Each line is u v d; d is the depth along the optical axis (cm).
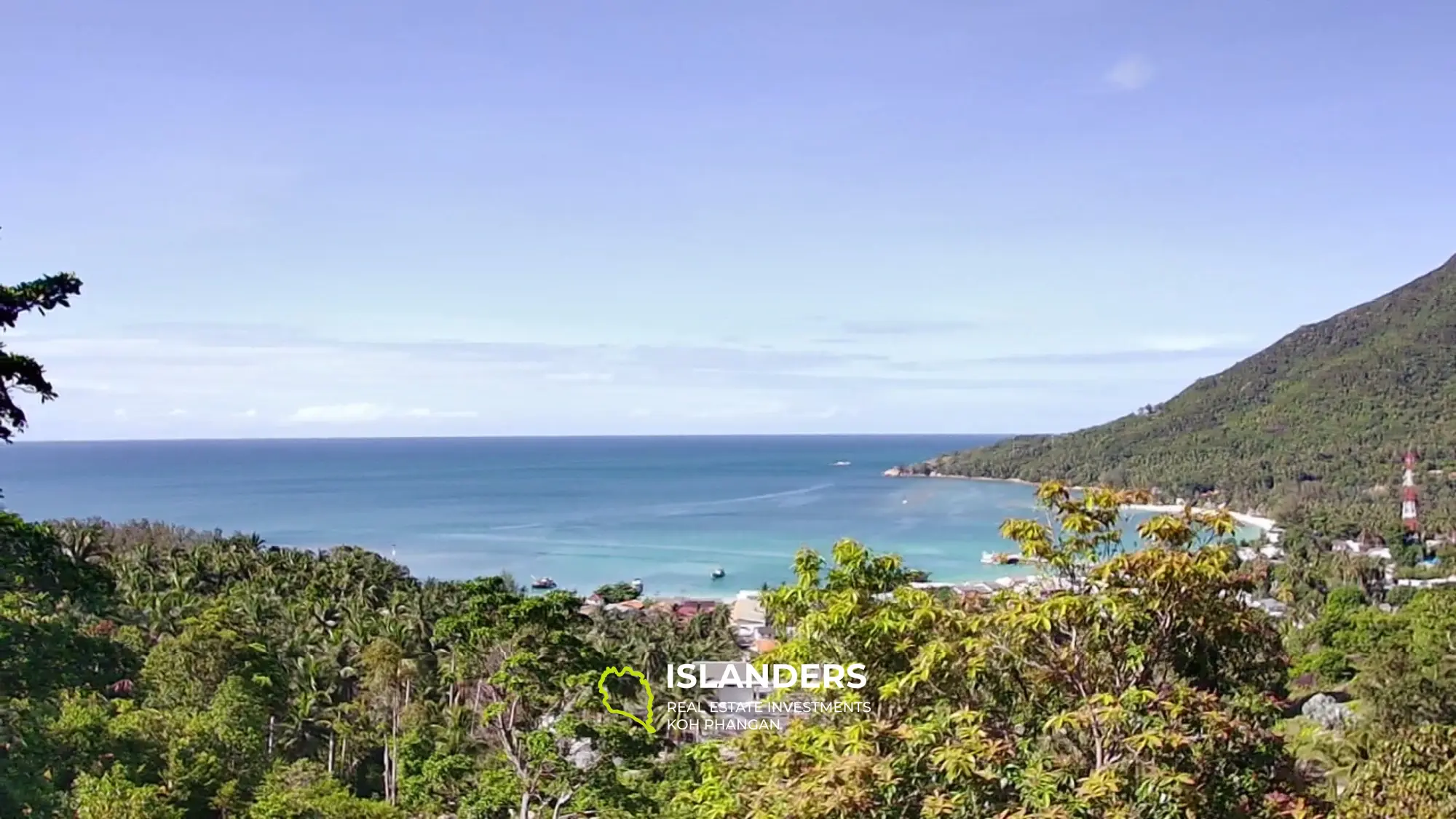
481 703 3269
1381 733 1770
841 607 873
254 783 3030
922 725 757
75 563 1464
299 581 6531
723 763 1010
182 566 6475
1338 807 1006
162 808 2133
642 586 10050
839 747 793
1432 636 3562
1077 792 689
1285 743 809
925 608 848
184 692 3638
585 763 2403
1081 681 799
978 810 708
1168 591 777
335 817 2575
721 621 6366
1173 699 746
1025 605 813
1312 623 6397
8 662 1678
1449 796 1010
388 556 12450
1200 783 713
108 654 3481
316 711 4375
